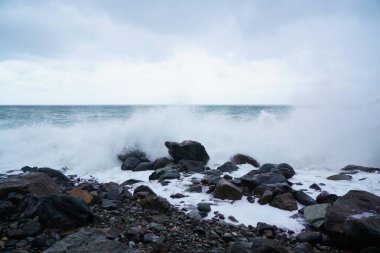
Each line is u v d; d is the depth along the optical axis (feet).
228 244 12.55
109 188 20.13
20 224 13.66
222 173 25.41
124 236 12.78
